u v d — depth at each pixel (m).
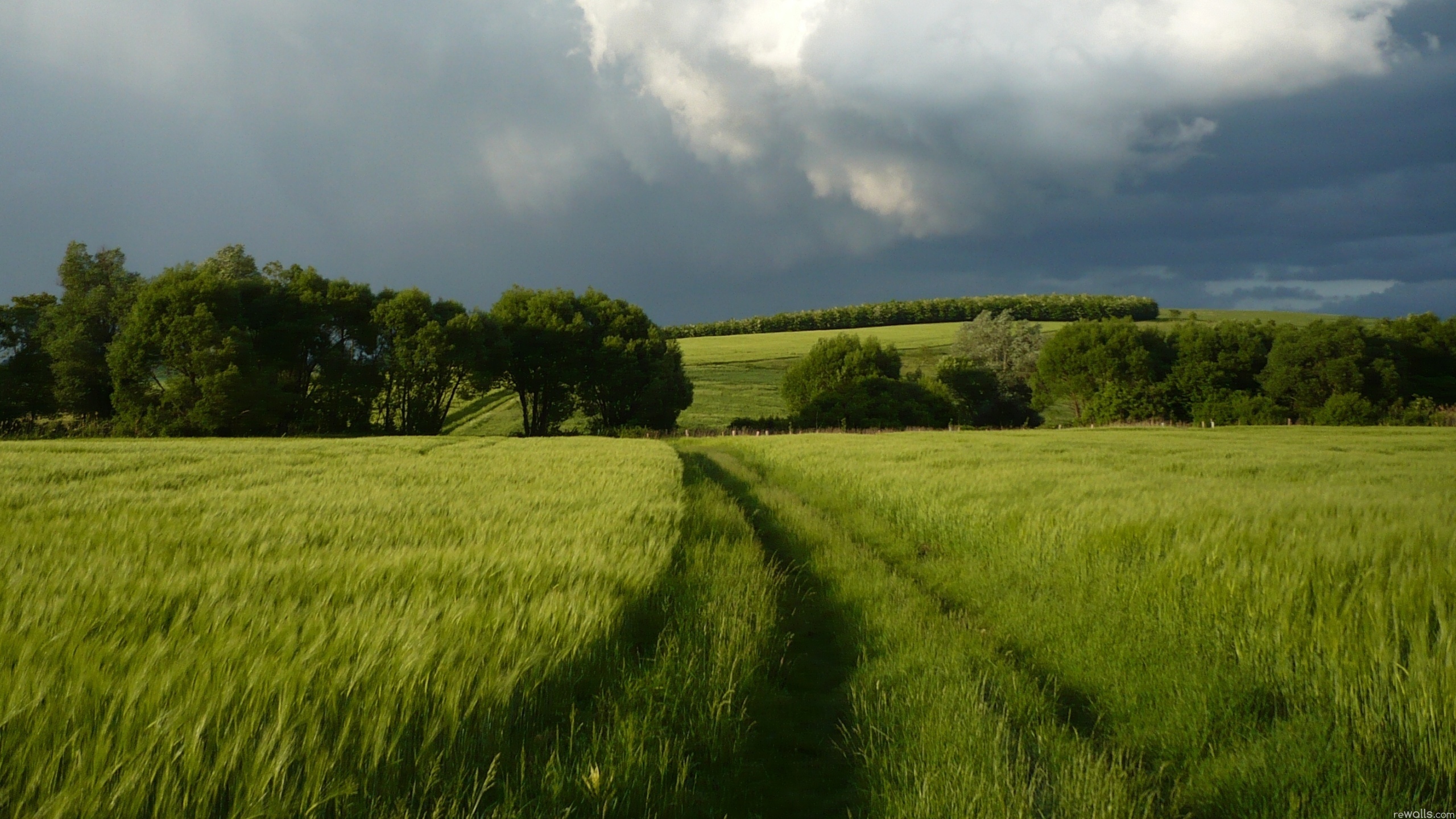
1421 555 6.01
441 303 68.69
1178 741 4.34
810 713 4.92
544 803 3.06
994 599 7.39
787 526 11.88
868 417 72.25
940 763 3.85
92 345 56.47
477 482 14.29
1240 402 74.75
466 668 3.63
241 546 6.83
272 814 2.49
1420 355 81.62
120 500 10.12
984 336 94.62
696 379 97.25
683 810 3.38
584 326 70.56
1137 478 14.73
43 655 3.36
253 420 52.62
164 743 2.64
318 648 3.62
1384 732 3.94
